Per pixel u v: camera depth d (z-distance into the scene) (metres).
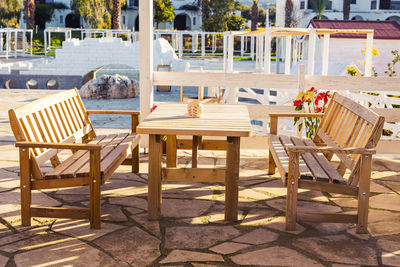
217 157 6.41
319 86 6.26
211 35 53.12
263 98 8.20
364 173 3.74
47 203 4.47
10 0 52.47
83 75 20.97
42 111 4.31
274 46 46.78
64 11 60.03
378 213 4.32
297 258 3.35
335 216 3.83
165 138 6.32
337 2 50.19
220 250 3.47
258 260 3.31
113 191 4.87
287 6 42.28
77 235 3.71
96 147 3.69
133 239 3.65
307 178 3.80
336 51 19.33
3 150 6.66
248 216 4.20
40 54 38.75
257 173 5.65
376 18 51.31
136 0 62.97
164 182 5.23
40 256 3.33
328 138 4.88
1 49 40.78
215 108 5.12
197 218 4.13
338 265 3.26
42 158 4.03
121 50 20.84
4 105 11.76
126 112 5.44
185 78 6.35
